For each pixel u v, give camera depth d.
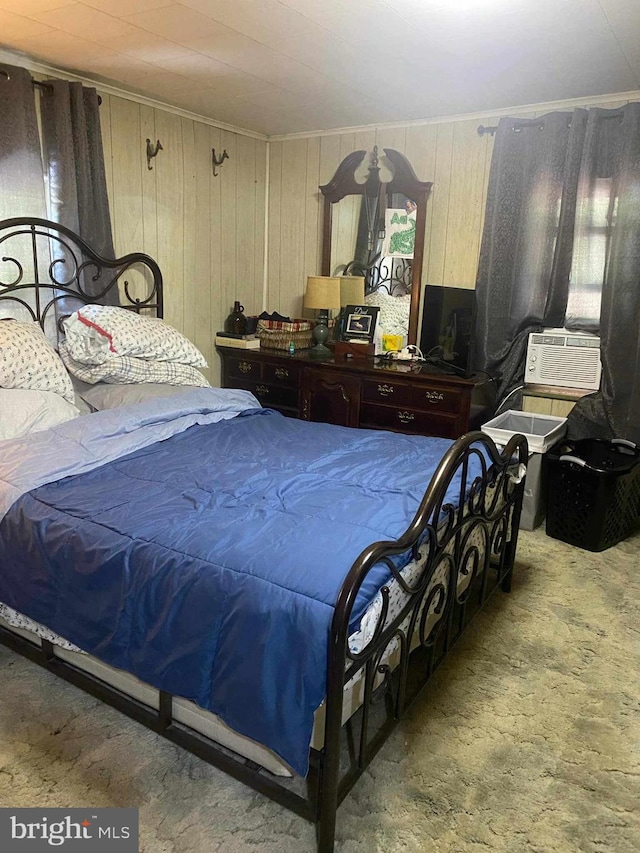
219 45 2.63
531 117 3.52
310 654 1.35
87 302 3.24
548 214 3.48
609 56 2.64
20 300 2.91
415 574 1.74
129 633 1.63
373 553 1.39
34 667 2.10
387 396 3.74
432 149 3.88
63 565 1.77
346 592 1.33
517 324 3.68
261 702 1.39
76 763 1.70
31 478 2.04
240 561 1.54
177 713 1.69
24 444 2.26
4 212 2.82
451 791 1.65
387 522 1.77
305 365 4.00
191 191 3.94
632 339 3.32
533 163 3.48
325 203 4.24
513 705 1.99
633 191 3.20
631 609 2.56
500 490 2.39
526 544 3.16
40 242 3.00
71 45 2.67
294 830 1.52
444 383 3.51
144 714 1.72
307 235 4.44
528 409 3.70
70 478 2.12
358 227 4.15
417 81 3.05
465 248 3.88
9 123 2.77
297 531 1.69
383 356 4.03
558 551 3.08
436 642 2.08
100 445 2.32
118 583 1.65
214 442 2.58
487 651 2.26
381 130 4.01
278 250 4.60
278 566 1.50
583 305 3.51
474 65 2.79
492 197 3.63
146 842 1.48
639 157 3.17
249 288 4.59
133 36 2.55
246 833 1.51
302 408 4.09
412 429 3.70
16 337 2.57
